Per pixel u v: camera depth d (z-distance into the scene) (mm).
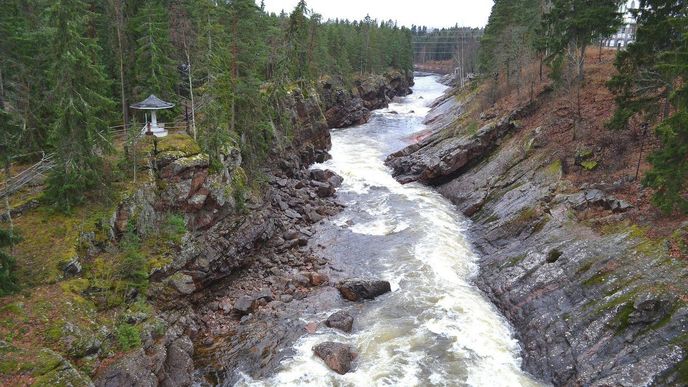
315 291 24969
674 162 19719
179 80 35969
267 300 24031
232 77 35844
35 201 21156
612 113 32875
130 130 23797
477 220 33375
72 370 14391
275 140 42906
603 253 21438
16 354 14219
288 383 17766
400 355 19312
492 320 21797
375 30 108188
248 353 19875
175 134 28438
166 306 20844
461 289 24594
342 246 30672
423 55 180750
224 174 28219
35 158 25891
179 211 24391
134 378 15672
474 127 45000
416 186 42844
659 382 15211
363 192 41500
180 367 18094
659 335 16500
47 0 26250
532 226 27484
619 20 32875
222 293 24766
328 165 50000
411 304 23156
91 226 20094
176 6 34781
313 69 67688
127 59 32219
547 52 53094
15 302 16125
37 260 18016
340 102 72750
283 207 35219
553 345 18906
